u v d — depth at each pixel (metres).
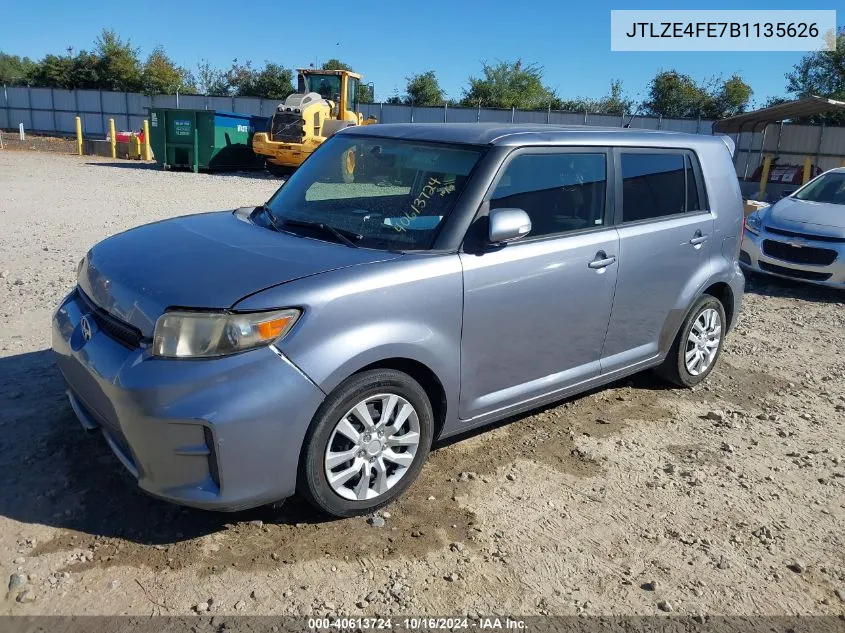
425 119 35.06
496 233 3.49
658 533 3.52
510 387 3.97
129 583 2.87
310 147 22.58
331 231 3.69
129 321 3.06
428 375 3.56
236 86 54.38
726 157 5.36
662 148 4.80
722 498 3.89
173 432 2.84
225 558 3.05
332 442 3.21
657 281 4.69
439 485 3.79
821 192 9.94
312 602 2.84
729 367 6.03
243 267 3.20
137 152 28.42
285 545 3.17
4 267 7.74
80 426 4.05
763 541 3.51
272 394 2.91
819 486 4.09
